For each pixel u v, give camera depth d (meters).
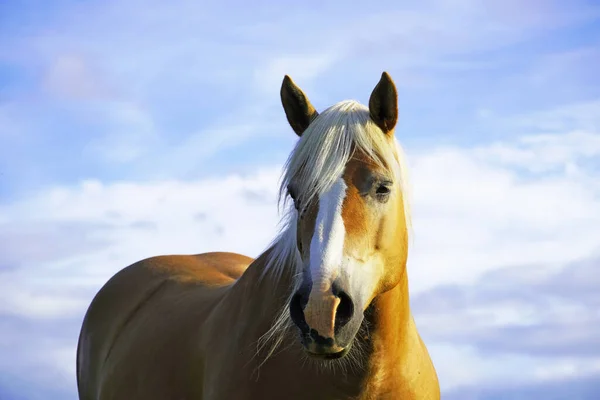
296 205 5.22
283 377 5.38
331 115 5.34
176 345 6.33
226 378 5.58
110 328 7.64
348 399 5.36
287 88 5.72
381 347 5.37
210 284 7.16
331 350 4.73
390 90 5.38
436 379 5.98
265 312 5.54
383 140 5.29
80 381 8.01
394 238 5.18
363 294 4.93
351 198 5.01
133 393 6.59
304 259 4.94
